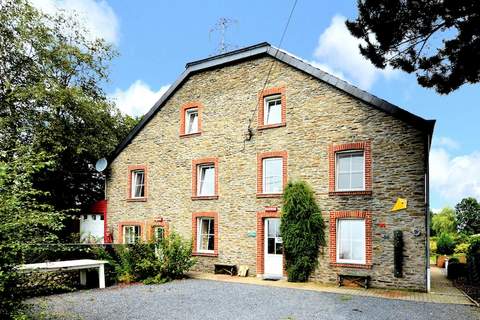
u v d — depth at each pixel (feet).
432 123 41.04
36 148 64.95
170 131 62.95
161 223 61.67
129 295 37.32
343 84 46.78
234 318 28.07
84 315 29.07
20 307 20.68
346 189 46.34
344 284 44.04
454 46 28.63
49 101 69.51
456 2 26.07
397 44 30.32
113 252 47.42
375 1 28.45
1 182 18.84
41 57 70.08
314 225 46.60
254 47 54.70
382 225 42.96
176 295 37.35
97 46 78.74
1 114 66.18
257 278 49.73
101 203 70.38
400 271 41.27
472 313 30.22
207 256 55.72
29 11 67.26
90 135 78.28
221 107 57.57
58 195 81.71
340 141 46.70
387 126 43.91
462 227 164.14
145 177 65.05
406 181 42.16
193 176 59.11
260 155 52.75
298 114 50.21
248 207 52.95
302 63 50.24
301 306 32.37
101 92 82.94
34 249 20.99
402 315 29.32
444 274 61.98
